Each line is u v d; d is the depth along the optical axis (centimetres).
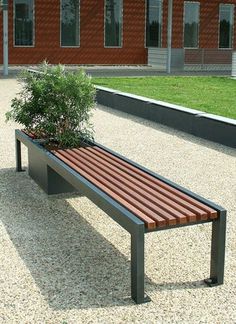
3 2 2219
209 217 401
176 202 425
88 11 2891
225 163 802
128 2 2970
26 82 672
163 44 3094
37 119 676
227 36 3262
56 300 394
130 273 435
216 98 1540
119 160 565
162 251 482
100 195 442
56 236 515
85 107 668
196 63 2969
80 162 558
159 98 1518
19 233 522
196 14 3153
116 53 2997
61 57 2881
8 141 945
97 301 393
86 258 466
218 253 412
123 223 402
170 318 371
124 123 1150
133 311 380
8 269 443
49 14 2814
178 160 820
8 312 377
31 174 703
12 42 2769
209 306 388
